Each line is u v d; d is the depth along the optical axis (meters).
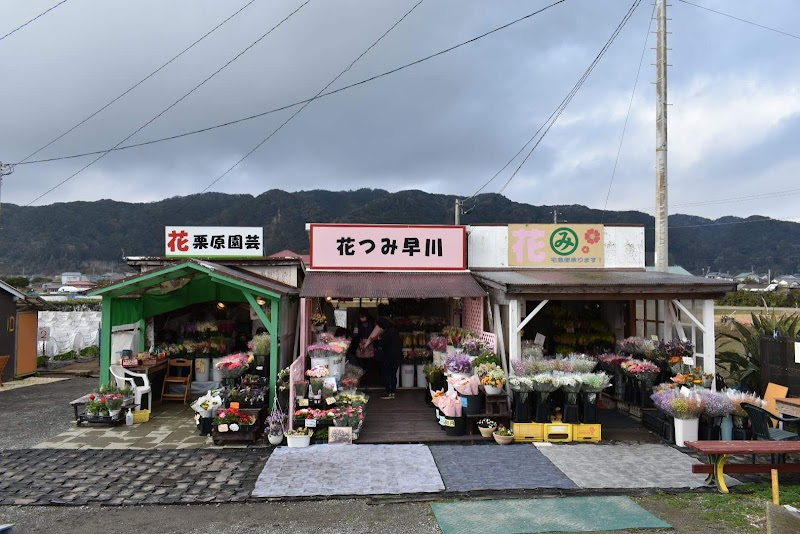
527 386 8.36
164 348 11.77
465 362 9.12
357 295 9.73
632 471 6.96
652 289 9.05
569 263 11.79
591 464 7.25
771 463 6.95
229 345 12.13
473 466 7.16
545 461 7.37
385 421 9.33
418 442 8.30
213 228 12.16
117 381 10.04
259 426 8.66
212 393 8.98
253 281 9.58
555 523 5.39
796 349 9.13
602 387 8.43
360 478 6.70
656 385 9.66
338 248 11.09
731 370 11.15
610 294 9.31
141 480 6.69
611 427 9.12
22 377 15.88
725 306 29.33
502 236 11.70
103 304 10.12
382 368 11.84
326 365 9.55
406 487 6.39
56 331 21.12
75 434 8.92
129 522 5.50
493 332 10.21
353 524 5.45
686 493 6.25
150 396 10.30
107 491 6.31
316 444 8.21
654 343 10.47
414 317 12.87
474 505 5.88
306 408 8.65
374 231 11.14
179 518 5.61
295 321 12.16
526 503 5.93
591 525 5.34
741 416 7.95
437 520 5.50
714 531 5.21
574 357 9.63
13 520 5.54
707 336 9.50
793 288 32.56
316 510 5.80
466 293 9.98
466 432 8.62
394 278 10.79
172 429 9.24
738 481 6.62
